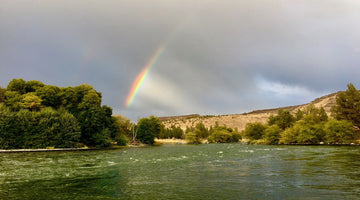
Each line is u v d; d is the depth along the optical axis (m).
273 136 107.25
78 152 64.81
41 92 84.12
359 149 60.38
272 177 23.44
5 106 74.31
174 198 16.22
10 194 17.70
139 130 132.12
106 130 94.69
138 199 16.11
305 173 25.22
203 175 25.38
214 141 157.88
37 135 74.62
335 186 19.03
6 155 53.44
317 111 130.62
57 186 20.39
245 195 16.80
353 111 95.88
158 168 31.11
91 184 21.14
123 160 41.47
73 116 82.75
